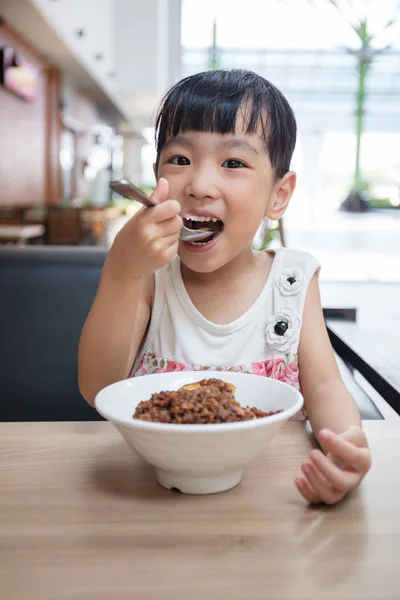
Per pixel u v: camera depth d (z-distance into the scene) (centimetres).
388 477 62
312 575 44
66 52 788
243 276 100
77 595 42
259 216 85
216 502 56
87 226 633
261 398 68
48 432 74
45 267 153
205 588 43
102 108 1309
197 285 99
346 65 1241
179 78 99
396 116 1384
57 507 54
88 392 81
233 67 99
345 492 56
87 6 867
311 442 71
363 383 216
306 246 686
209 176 80
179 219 65
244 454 55
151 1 1087
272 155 86
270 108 85
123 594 42
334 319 177
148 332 101
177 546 48
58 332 150
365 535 50
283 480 61
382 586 43
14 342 150
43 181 868
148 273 69
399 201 1546
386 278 380
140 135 1761
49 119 882
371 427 76
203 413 56
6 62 638
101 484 60
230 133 80
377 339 145
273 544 49
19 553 47
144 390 69
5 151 678
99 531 50
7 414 147
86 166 1209
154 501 56
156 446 54
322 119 1404
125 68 1109
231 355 96
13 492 58
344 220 1217
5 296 151
